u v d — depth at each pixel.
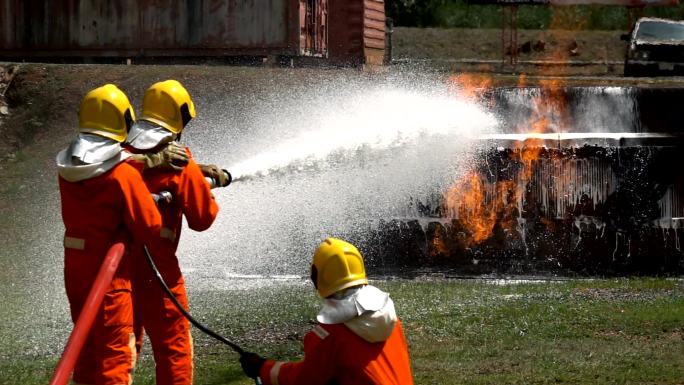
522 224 23.59
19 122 34.41
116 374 9.58
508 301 17.91
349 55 40.72
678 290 19.47
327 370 7.51
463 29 67.62
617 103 26.66
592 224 23.48
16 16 40.41
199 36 38.25
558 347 13.95
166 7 38.66
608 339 14.51
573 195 23.59
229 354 13.66
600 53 64.19
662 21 43.62
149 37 38.91
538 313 16.48
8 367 12.92
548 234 23.58
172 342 10.20
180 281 10.38
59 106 34.62
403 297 18.44
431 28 68.25
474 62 52.31
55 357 13.66
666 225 23.39
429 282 20.97
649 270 23.52
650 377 12.20
